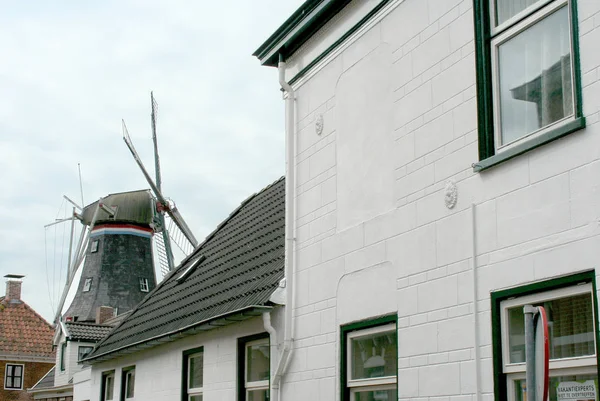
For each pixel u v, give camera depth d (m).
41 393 34.69
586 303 5.58
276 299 9.54
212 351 11.19
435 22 7.55
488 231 6.50
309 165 9.67
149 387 13.27
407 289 7.46
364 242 8.30
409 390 7.21
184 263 15.30
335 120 9.22
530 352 4.13
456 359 6.66
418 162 7.57
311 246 9.35
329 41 9.48
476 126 6.83
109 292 44.97
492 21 6.88
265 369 9.98
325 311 8.85
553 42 6.25
